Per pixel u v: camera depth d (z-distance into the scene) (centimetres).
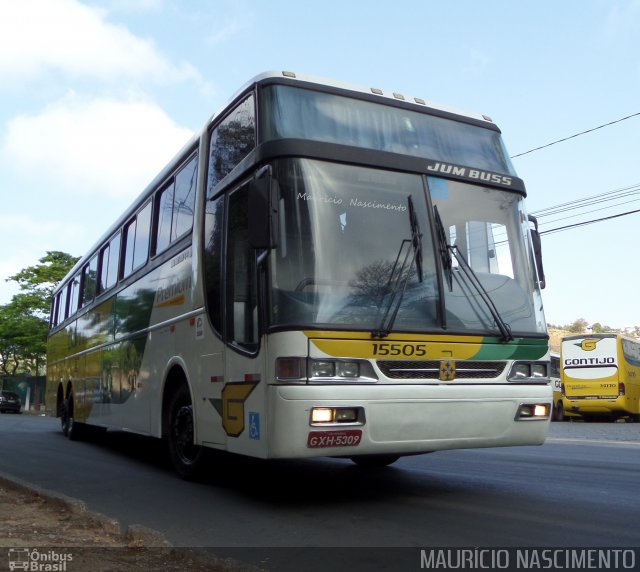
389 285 631
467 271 674
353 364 595
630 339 2897
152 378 938
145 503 698
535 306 709
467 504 655
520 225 737
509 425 658
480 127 766
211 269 752
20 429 1931
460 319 652
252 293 648
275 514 629
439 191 690
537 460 1003
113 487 805
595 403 2748
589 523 570
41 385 4734
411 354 618
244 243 675
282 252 610
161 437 887
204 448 805
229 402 679
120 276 1163
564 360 2848
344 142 668
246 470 914
